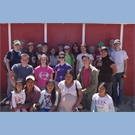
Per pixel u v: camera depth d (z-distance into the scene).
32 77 4.57
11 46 6.64
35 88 4.64
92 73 5.17
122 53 6.02
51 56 6.34
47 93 4.54
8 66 5.55
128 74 6.77
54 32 6.62
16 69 4.96
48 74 5.26
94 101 4.41
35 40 6.63
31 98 4.61
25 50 6.18
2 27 6.57
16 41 5.66
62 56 5.49
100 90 4.34
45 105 4.61
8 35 6.60
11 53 5.59
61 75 5.51
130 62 6.72
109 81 5.47
